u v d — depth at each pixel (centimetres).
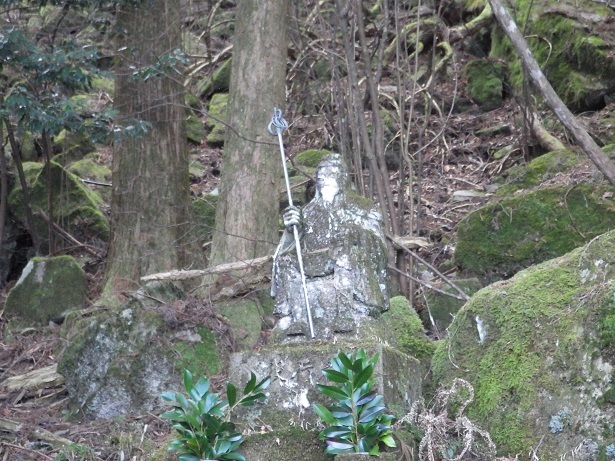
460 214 1070
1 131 1111
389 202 878
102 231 1136
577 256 580
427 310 848
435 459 518
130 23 1024
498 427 541
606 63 1191
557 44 1250
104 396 722
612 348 520
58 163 1187
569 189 876
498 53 1371
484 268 885
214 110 1477
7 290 1115
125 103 1013
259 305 828
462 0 1484
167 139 1013
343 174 581
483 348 582
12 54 906
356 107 905
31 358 902
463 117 1330
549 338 550
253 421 522
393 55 1302
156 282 815
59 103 912
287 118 1296
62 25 1177
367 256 560
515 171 1073
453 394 569
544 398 534
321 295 554
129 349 734
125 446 632
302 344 538
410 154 1145
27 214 1114
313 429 512
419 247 895
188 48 1550
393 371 527
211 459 502
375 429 489
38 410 748
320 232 565
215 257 898
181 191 1020
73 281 995
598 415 511
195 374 733
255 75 927
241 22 946
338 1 922
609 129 1118
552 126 1184
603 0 1291
